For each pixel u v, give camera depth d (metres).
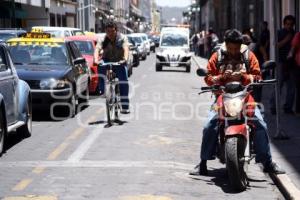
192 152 18.39
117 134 21.59
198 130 22.80
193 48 109.75
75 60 26.78
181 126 23.73
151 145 19.47
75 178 14.95
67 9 104.50
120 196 13.28
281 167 15.55
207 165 16.55
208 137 14.59
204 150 14.76
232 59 14.30
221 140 14.12
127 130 22.50
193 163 16.81
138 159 17.22
